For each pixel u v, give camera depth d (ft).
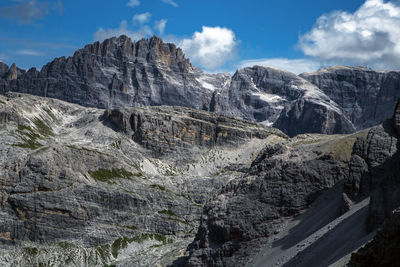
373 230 534.37
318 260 572.51
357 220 586.45
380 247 371.15
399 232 359.66
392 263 358.64
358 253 388.98
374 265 372.58
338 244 570.46
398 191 546.67
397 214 365.81
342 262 490.08
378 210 539.29
